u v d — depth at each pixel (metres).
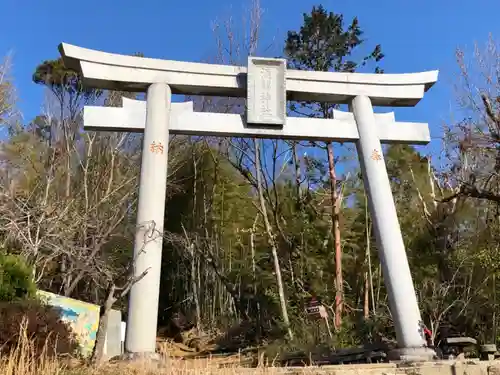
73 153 24.28
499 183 14.90
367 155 10.88
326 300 19.45
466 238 18.83
